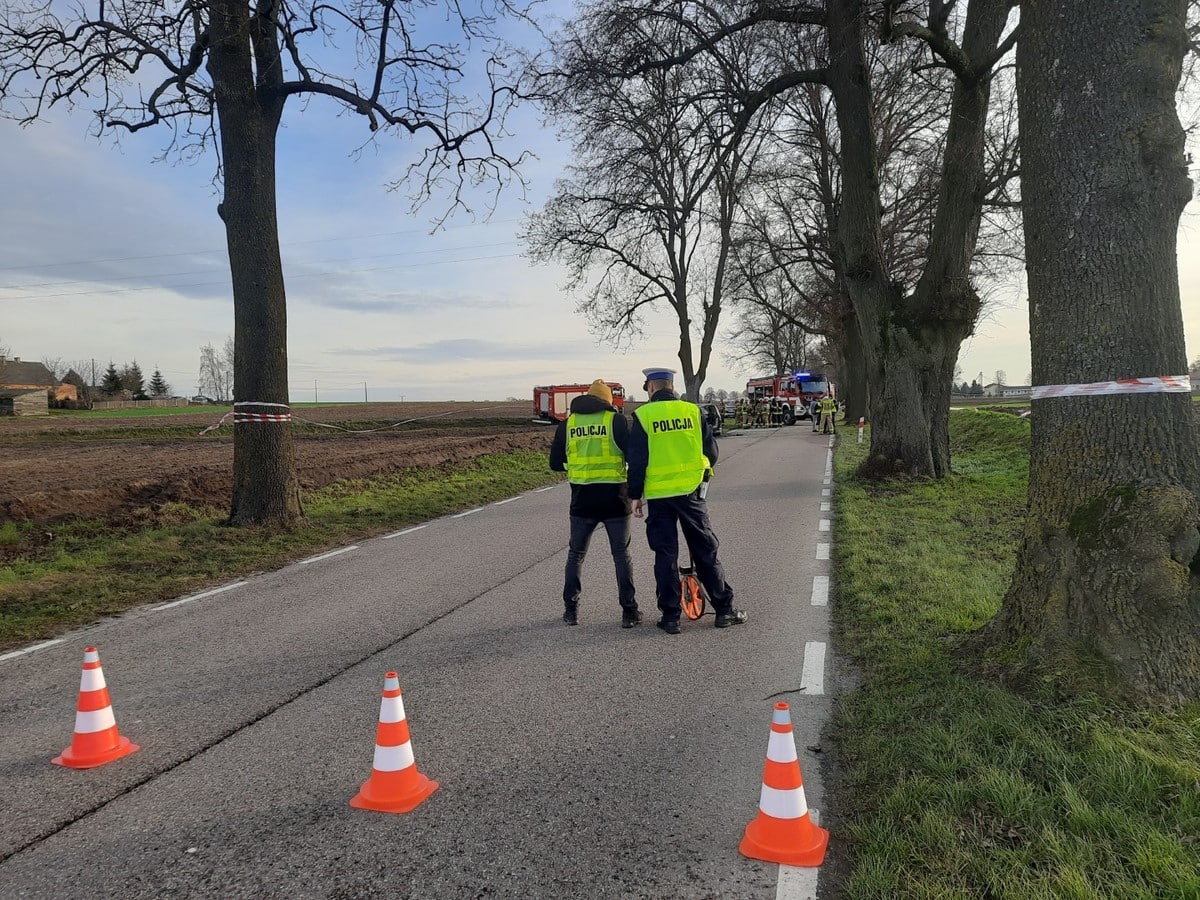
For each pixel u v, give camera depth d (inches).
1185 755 121.5
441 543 381.4
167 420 1870.1
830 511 446.3
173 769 143.9
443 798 130.3
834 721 155.2
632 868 109.0
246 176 396.5
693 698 170.9
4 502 449.4
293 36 401.7
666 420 221.8
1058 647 149.6
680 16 527.8
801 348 2630.4
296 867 111.4
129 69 388.5
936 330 557.9
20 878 110.1
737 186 905.5
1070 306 155.4
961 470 668.1
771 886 103.9
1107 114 152.2
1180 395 149.4
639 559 333.4
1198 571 144.0
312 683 187.6
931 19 470.6
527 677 187.8
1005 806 113.3
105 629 239.3
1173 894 92.4
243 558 344.5
